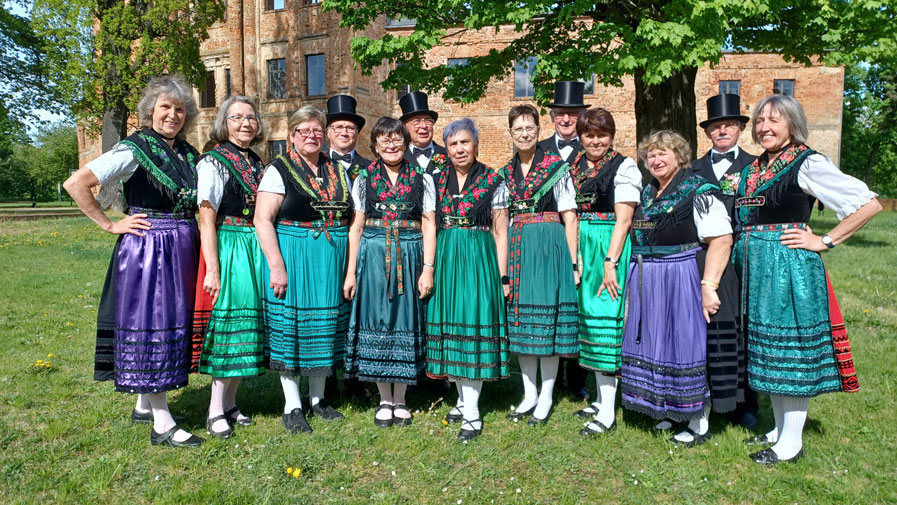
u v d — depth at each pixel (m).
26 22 21.41
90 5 16.86
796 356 3.02
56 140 54.41
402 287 3.62
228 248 3.46
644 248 3.39
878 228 17.38
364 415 3.95
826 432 3.59
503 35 19.23
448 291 3.62
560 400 4.30
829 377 3.05
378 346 3.62
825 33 8.12
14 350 5.18
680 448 3.39
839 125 19.86
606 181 3.66
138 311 3.20
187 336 3.35
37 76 22.00
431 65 19.70
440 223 3.71
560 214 3.73
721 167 4.09
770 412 4.02
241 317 3.47
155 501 2.80
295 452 3.33
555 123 4.17
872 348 5.26
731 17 7.11
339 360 3.73
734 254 3.33
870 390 4.26
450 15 9.33
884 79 37.12
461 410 3.90
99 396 4.18
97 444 3.42
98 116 18.73
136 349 3.19
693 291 3.24
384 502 2.81
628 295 3.47
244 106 3.54
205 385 4.50
